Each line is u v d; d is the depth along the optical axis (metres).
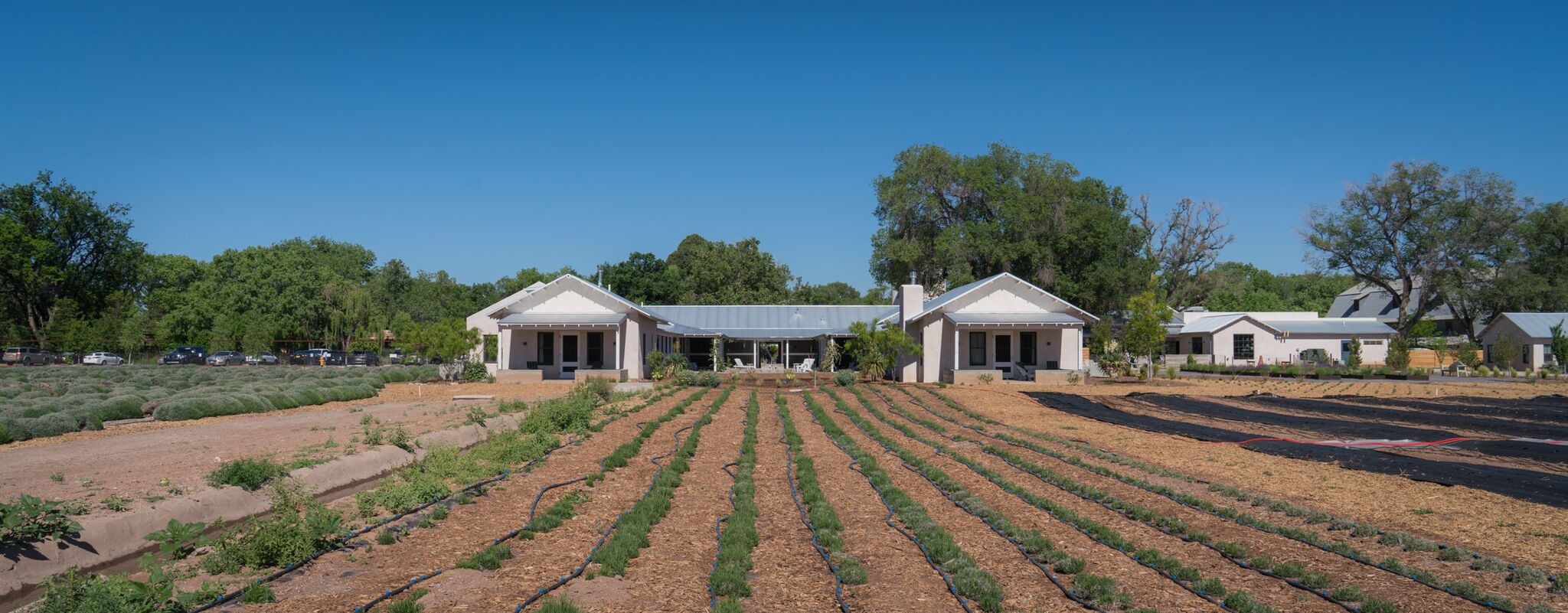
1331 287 101.88
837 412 23.06
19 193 63.06
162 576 6.37
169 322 68.31
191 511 8.98
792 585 7.68
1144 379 37.91
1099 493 11.20
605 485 12.09
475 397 26.36
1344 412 23.97
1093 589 7.25
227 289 70.94
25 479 10.18
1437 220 57.66
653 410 22.53
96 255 68.12
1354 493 11.48
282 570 7.43
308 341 73.19
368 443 13.76
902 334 35.97
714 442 16.80
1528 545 8.66
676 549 8.77
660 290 69.31
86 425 16.77
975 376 34.44
